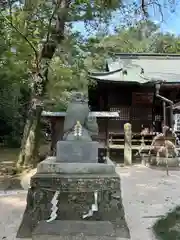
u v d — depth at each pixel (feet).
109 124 43.93
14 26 27.96
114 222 12.84
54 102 36.29
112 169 13.84
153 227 14.10
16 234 13.09
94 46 32.27
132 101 44.04
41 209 12.91
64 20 28.89
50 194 12.98
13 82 32.22
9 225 14.40
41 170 13.78
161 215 16.06
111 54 35.06
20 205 18.20
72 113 15.62
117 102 44.39
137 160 42.19
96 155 14.53
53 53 31.07
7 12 28.07
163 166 36.35
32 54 30.42
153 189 23.18
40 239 11.82
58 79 33.53
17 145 63.16
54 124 38.70
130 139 38.83
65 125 15.64
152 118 44.42
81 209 12.86
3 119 63.16
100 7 27.43
